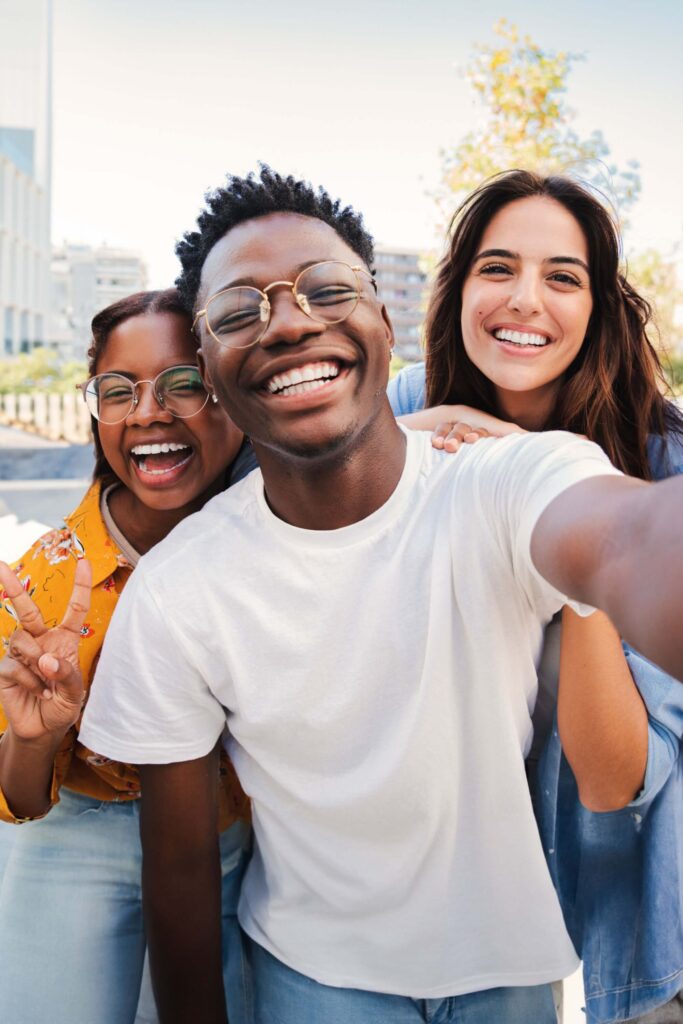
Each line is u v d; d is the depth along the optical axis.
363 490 0.78
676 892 0.99
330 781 0.80
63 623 0.84
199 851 0.88
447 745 0.77
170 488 0.99
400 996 0.84
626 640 0.58
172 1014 0.91
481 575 0.74
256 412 0.78
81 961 1.00
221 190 0.82
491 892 0.81
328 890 0.83
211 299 0.78
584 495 0.64
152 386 0.97
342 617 0.77
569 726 0.83
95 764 0.97
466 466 0.77
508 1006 0.85
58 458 5.55
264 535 0.80
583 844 1.00
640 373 1.16
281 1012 0.87
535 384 1.13
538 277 1.11
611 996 1.02
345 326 0.77
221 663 0.81
